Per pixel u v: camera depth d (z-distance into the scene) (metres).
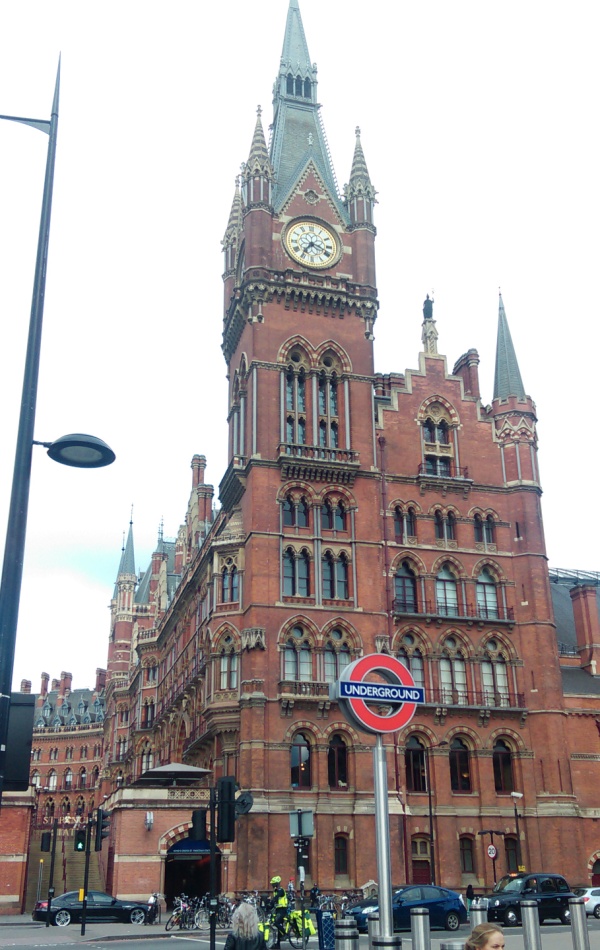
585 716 73.25
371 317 76.31
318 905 50.06
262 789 61.56
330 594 68.62
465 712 68.62
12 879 66.25
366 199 79.62
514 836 67.00
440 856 64.88
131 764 115.00
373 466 72.38
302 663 66.19
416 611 70.94
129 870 60.00
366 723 21.02
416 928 17.78
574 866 65.50
